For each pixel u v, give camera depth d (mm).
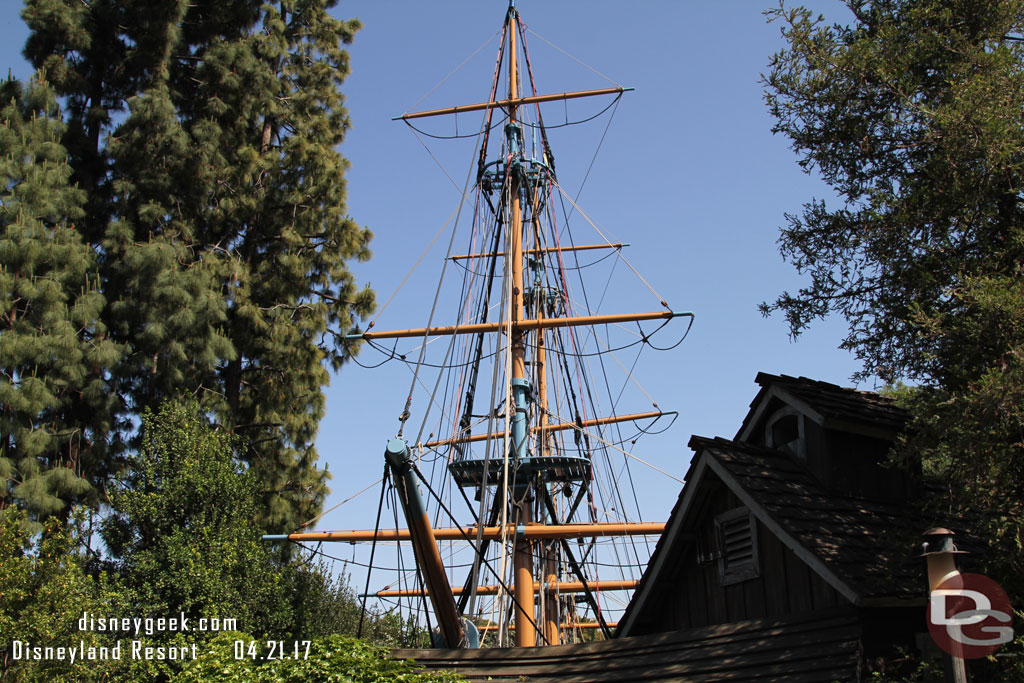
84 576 21703
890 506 14609
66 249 26062
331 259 30844
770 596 13211
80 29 29406
